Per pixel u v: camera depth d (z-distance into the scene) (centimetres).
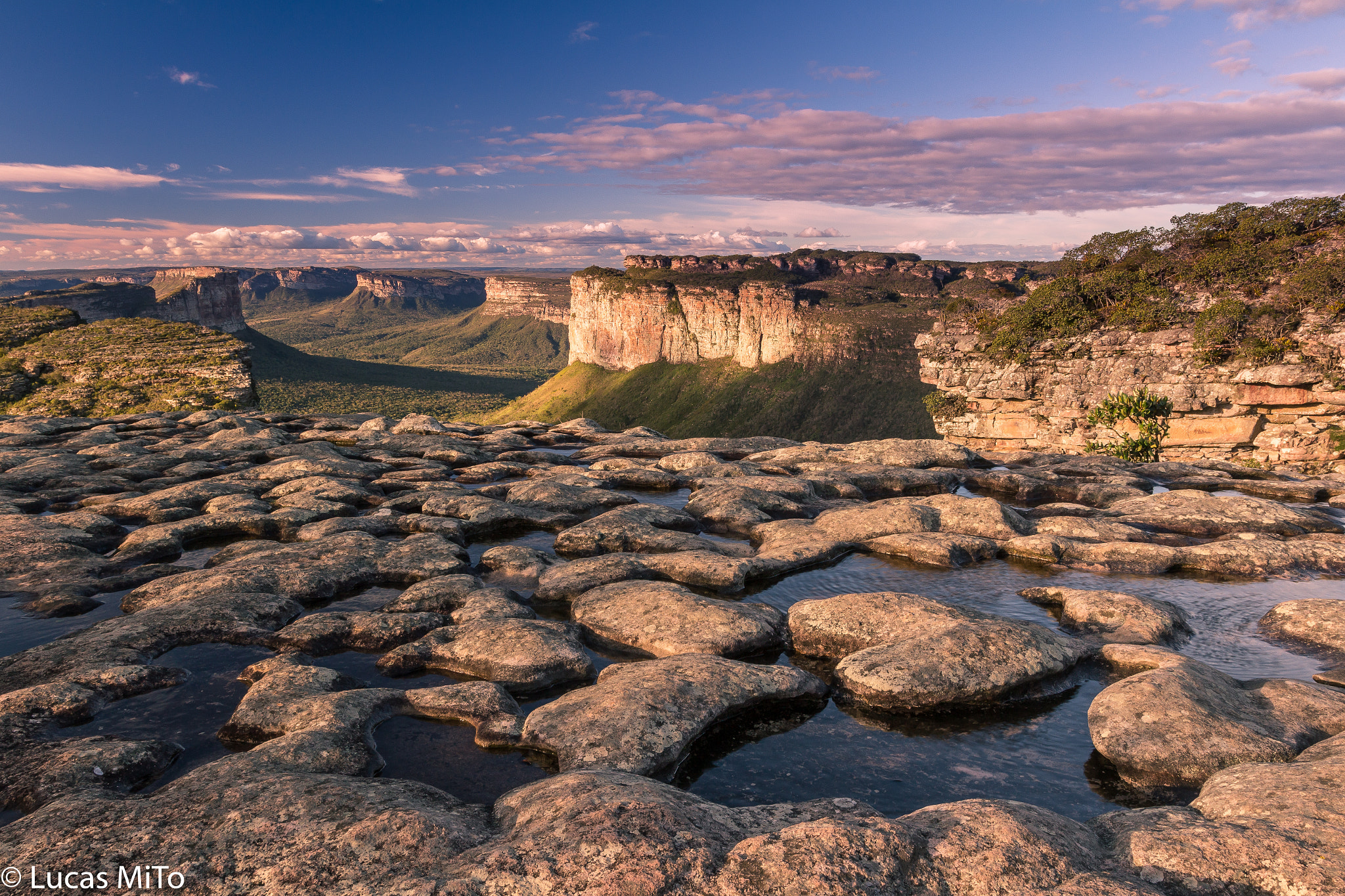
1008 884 516
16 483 2097
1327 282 4478
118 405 9138
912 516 1734
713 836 565
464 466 2622
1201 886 523
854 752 848
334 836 562
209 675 1018
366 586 1399
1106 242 6353
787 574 1477
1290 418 4684
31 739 827
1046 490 2162
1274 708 844
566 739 789
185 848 554
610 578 1348
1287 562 1462
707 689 901
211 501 1883
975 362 6494
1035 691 976
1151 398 5022
